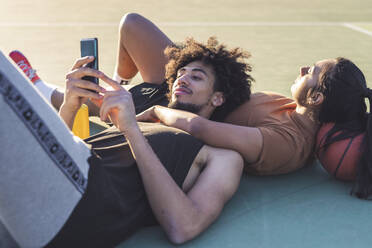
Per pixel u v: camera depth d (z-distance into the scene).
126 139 1.80
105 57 4.94
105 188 1.48
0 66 1.15
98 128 2.93
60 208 1.32
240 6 9.21
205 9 8.70
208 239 1.80
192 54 2.35
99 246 1.54
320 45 5.73
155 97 2.69
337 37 6.26
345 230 1.88
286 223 1.92
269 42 5.89
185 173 1.83
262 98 2.36
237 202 2.09
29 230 1.28
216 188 1.79
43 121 1.24
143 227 1.87
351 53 5.29
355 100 2.10
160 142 1.82
